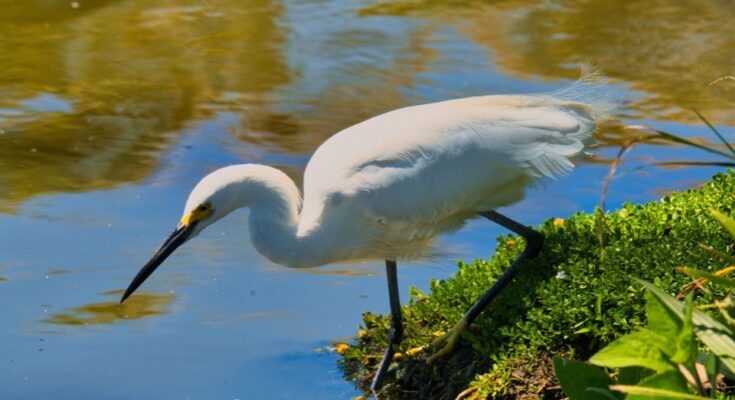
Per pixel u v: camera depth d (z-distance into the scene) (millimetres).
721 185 10406
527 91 17562
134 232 12453
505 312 9359
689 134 15273
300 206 9984
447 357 9438
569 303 8836
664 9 22000
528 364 8781
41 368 9453
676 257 8984
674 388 6805
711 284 8414
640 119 15945
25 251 11867
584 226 10102
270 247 9453
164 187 14008
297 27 21719
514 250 10297
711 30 20422
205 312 10555
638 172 13898
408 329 10055
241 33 21422
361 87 18094
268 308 10664
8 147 15531
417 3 23312
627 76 17953
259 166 9492
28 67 19359
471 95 17516
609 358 6855
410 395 9242
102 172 14492
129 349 9789
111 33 21484
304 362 9695
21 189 13898
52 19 22328
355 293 11062
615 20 21406
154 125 16516
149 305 10656
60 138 15992
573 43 20016
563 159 9281
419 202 9164
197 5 23375
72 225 12648
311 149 15477
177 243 9344
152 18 22500
